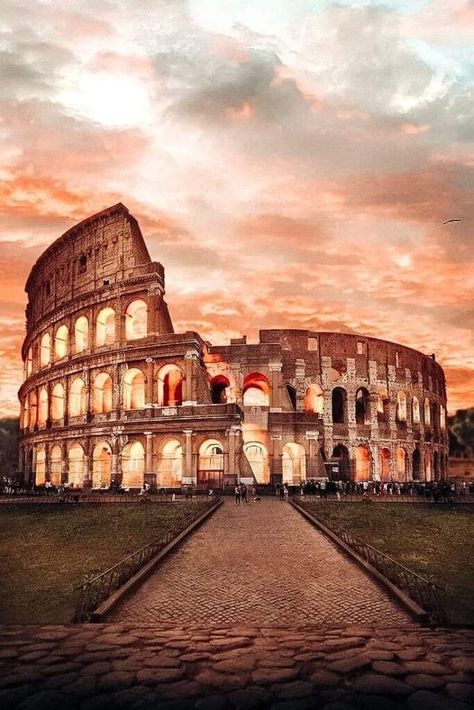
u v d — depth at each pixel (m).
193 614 19.38
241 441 66.00
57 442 79.12
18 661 13.11
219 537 33.00
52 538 39.75
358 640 14.49
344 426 85.94
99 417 73.75
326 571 25.05
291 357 85.69
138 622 17.97
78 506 53.78
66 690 11.39
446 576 26.25
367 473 87.19
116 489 68.12
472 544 35.59
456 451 129.50
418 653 13.41
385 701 10.75
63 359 82.06
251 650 13.77
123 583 22.81
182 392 69.25
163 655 13.45
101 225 80.38
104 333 78.75
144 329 80.56
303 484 66.88
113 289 75.56
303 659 13.07
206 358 78.94
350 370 88.25
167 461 70.50
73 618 18.23
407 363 97.12
